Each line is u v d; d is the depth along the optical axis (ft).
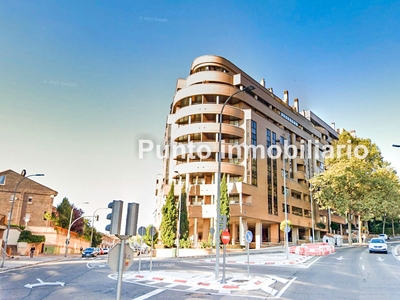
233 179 149.59
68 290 36.94
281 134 179.73
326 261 75.10
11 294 34.68
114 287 39.14
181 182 150.92
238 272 55.52
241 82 158.61
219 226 46.42
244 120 155.02
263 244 154.40
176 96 160.76
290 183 179.83
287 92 220.64
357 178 142.20
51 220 160.66
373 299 31.40
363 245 153.58
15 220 150.30
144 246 234.99
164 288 38.47
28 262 91.66
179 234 125.80
